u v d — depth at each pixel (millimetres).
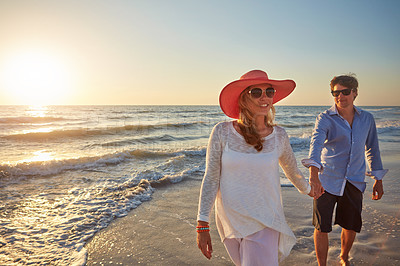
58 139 14047
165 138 15258
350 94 2230
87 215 3914
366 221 3562
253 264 1464
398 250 2811
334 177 2314
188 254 2879
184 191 5277
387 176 5961
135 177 5977
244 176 1554
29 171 6367
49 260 2719
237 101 1746
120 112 50250
